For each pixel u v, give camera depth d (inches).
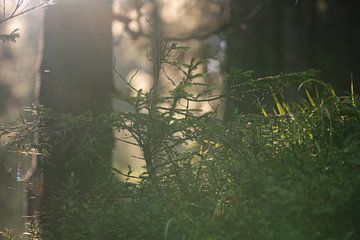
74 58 291.1
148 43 505.7
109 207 202.5
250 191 184.9
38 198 246.4
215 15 640.4
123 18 456.1
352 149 193.6
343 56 740.0
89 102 289.0
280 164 192.5
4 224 235.3
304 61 648.4
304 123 219.8
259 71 610.5
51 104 289.0
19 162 242.1
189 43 561.3
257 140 207.5
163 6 597.6
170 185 205.9
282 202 168.9
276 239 169.0
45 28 295.0
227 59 610.2
